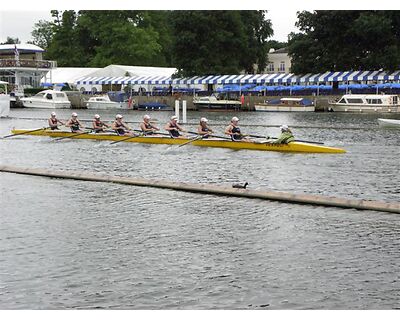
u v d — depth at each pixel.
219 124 59.97
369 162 30.67
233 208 20.69
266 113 81.31
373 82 93.50
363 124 57.91
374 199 22.11
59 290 13.54
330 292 13.32
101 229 18.12
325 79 87.19
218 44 104.69
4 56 120.88
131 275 14.35
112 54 126.81
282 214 19.80
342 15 89.69
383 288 13.48
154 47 126.25
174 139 38.12
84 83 105.56
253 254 15.73
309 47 93.31
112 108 93.94
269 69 141.00
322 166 29.42
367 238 17.03
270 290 13.45
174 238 17.19
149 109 93.31
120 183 25.28
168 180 26.28
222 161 31.33
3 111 70.94
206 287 13.64
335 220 18.98
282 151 34.38
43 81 111.25
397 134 46.22
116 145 38.66
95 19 128.25
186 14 101.81
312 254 15.70
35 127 56.72
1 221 19.02
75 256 15.65
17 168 28.27
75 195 22.91
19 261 15.27
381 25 86.31
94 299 13.10
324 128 52.81
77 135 42.12
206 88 105.44
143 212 20.22
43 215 19.81
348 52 91.50
